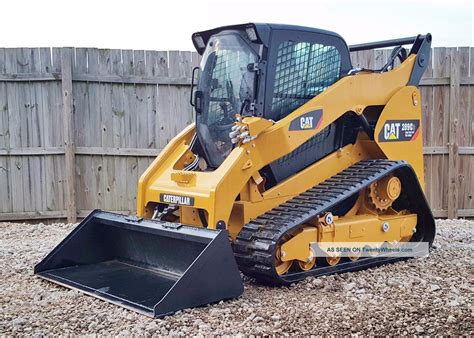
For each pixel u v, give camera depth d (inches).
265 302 187.9
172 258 207.2
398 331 162.4
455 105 350.9
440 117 354.3
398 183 239.8
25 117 336.5
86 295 194.9
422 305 185.0
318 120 221.0
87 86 337.1
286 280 203.2
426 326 166.1
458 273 226.2
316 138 232.2
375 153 245.8
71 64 332.5
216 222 196.1
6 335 160.4
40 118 337.1
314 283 206.5
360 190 223.6
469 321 169.8
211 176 202.2
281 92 220.2
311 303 187.0
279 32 217.5
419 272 227.8
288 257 203.5
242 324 167.3
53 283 210.1
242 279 205.8
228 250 183.3
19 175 339.9
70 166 335.9
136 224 208.4
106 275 212.8
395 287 207.0
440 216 358.6
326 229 214.2
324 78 233.8
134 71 338.0
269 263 193.8
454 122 351.6
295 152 225.0
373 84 239.5
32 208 342.0
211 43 230.7
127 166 344.2
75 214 340.8
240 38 219.6
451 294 197.2
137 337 156.8
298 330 163.3
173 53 339.3
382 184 237.3
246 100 214.4
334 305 184.7
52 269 221.5
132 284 201.2
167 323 166.4
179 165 230.7
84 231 227.1
